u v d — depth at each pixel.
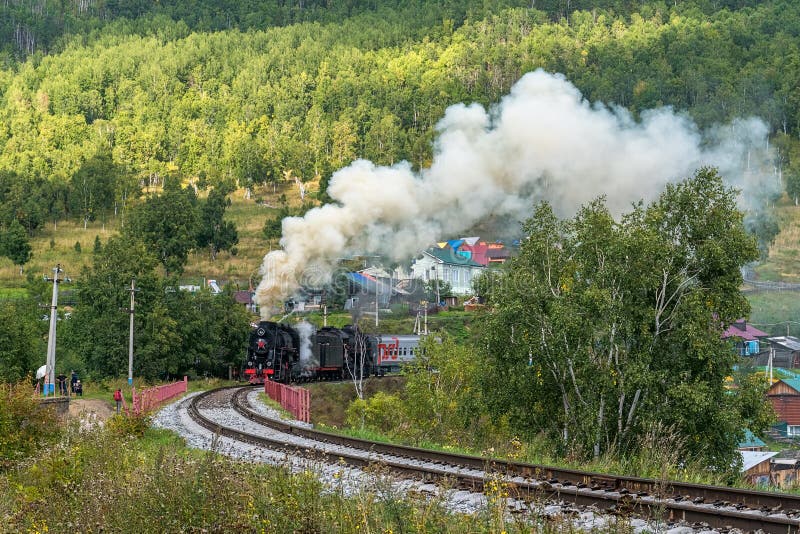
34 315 118.38
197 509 16.42
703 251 46.78
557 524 15.23
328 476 24.83
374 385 101.69
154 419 52.00
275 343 95.12
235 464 20.44
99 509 17.45
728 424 42.28
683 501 19.77
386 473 20.09
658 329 46.19
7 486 24.17
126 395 81.75
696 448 43.62
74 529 17.06
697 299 45.09
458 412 57.03
